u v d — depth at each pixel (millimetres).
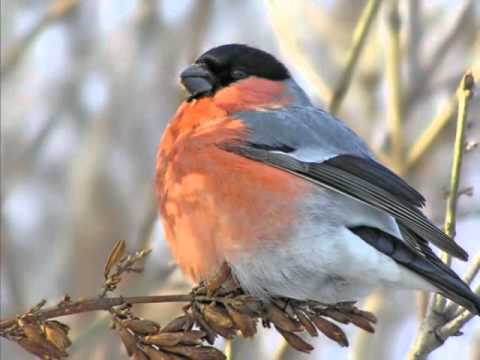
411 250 8430
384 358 10203
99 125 12312
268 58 9664
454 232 8844
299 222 8492
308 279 8508
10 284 11656
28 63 12555
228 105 9297
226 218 8555
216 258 8602
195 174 8695
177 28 12320
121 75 12359
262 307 8234
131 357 7449
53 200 12164
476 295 8172
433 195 11383
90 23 12664
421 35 11805
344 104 11953
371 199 8430
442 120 11211
